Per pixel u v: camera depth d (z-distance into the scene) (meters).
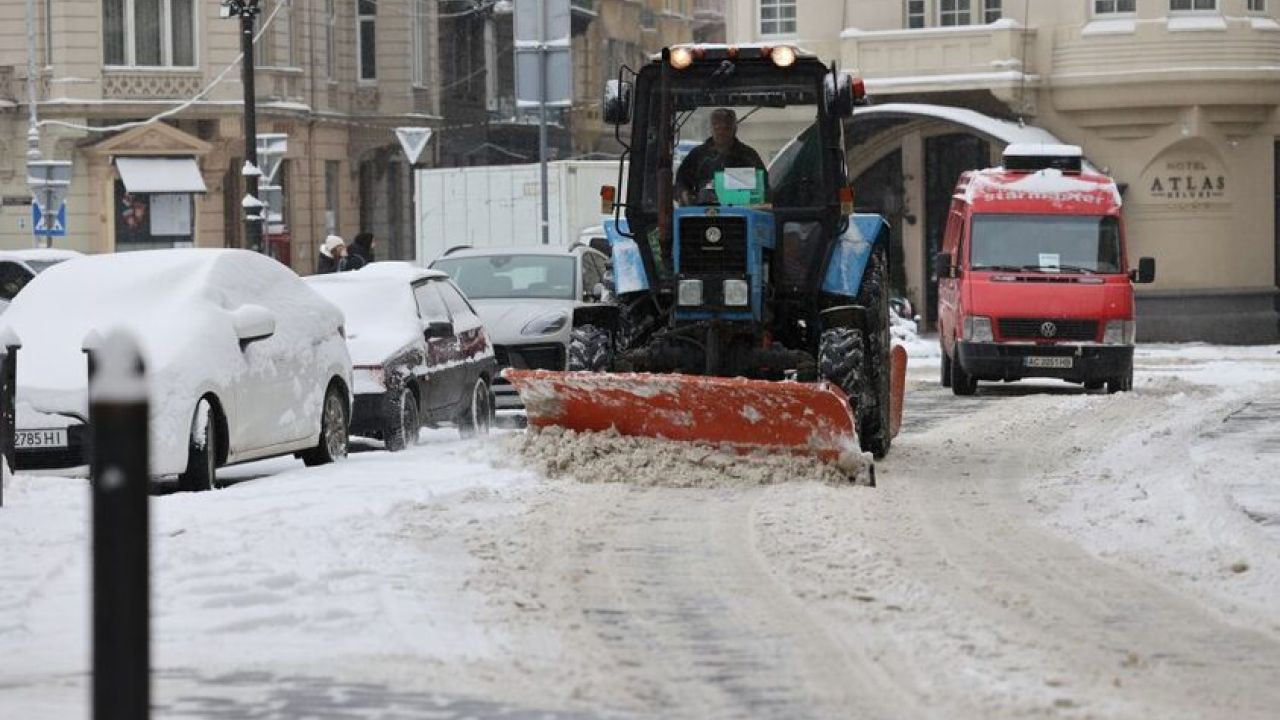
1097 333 59.41
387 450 39.97
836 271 35.69
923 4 97.38
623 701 15.29
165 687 15.70
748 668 16.77
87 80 112.38
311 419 36.19
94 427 7.70
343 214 129.12
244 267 35.62
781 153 35.91
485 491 29.62
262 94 116.69
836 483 31.42
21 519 26.80
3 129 113.06
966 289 60.19
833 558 23.36
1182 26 92.38
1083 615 19.75
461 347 44.59
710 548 24.22
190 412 31.41
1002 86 93.62
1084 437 41.91
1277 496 29.48
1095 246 61.03
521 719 14.38
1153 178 94.12
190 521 26.31
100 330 32.88
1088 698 15.46
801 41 99.12
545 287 52.81
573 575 22.05
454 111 143.88
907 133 99.62
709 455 31.80
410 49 132.88
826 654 17.42
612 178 88.25
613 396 32.31
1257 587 21.70
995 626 18.83
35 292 34.12
